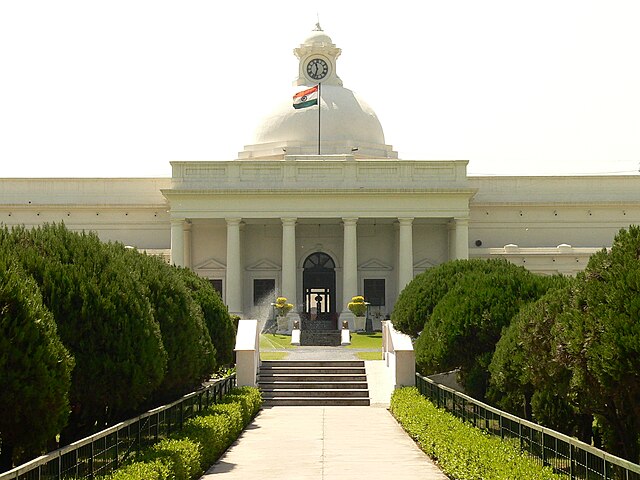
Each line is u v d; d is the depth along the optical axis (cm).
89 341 2295
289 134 9350
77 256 2420
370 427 3425
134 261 2975
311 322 8325
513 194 8850
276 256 8794
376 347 6544
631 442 2175
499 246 8775
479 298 3600
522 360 2819
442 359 3600
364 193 8150
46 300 2264
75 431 2439
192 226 8688
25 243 2406
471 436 2448
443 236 8769
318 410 4072
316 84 9844
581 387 2111
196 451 2273
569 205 8756
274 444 2973
